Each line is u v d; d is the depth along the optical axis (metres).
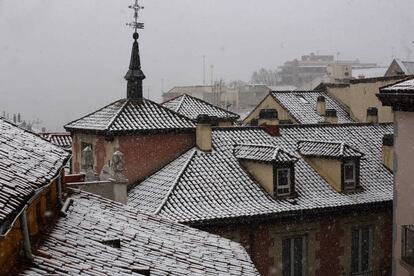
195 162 23.03
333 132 27.86
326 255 23.03
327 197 23.11
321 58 147.75
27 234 8.91
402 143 19.00
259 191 22.27
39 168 9.81
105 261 10.14
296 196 22.55
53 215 11.69
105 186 16.09
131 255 11.06
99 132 23.55
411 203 18.78
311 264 22.66
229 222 20.14
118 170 16.27
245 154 23.50
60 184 12.45
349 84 42.97
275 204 21.73
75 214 12.43
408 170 18.83
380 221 24.39
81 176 16.70
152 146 23.84
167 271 10.84
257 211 20.92
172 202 20.36
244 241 20.98
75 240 10.74
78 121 26.31
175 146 24.39
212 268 11.88
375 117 33.06
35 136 12.13
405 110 18.72
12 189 8.23
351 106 42.66
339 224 23.28
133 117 24.12
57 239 10.42
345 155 23.59
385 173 25.80
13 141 10.84
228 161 23.55
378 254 24.44
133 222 13.35
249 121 45.44
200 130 23.84
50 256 9.41
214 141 24.67
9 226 7.45
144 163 23.67
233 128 25.95
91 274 9.23
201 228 19.80
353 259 23.95
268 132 26.38
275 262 21.77
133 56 25.42
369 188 24.52
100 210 13.51
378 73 78.44
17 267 8.57
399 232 19.33
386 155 26.17
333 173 23.88
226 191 21.72
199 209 20.31
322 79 86.00
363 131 28.62
